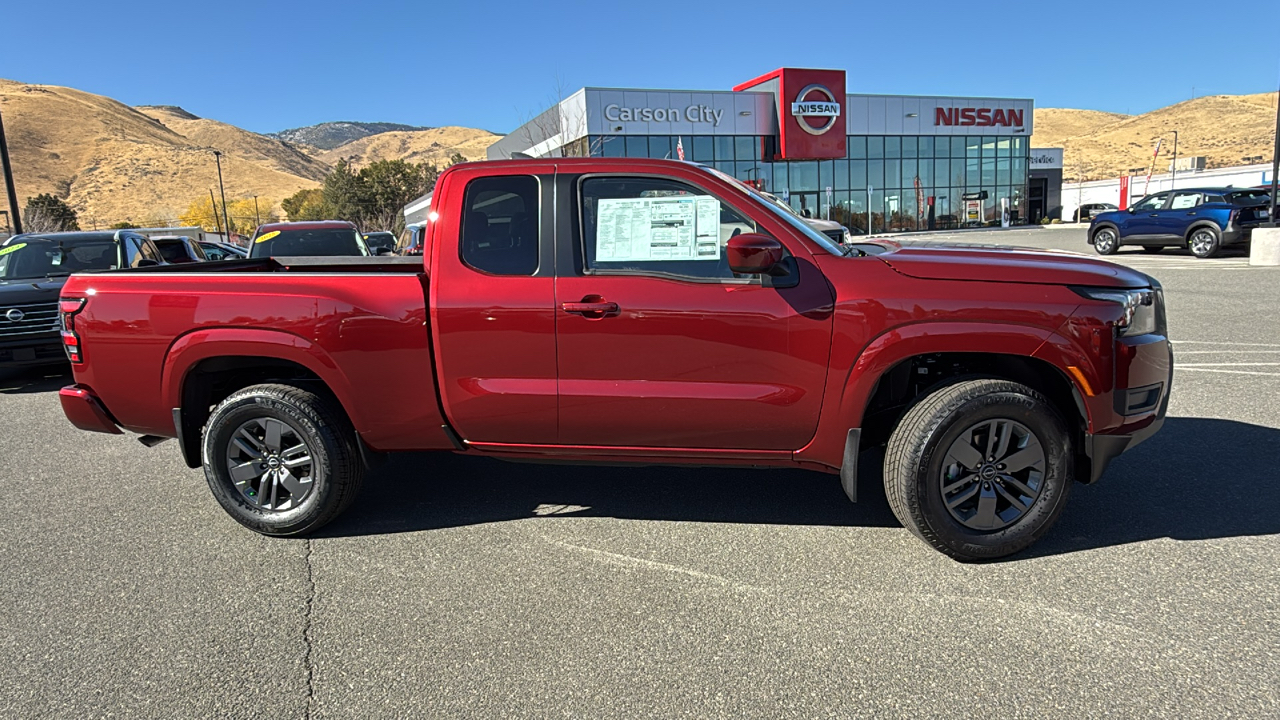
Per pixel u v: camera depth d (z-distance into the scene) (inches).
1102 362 125.3
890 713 94.3
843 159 1435.8
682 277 133.4
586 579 131.3
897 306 126.4
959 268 127.9
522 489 174.7
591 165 137.6
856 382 129.3
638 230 136.2
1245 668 100.5
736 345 131.8
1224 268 572.4
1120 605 117.2
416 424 144.3
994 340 124.6
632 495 169.6
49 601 127.8
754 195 145.2
